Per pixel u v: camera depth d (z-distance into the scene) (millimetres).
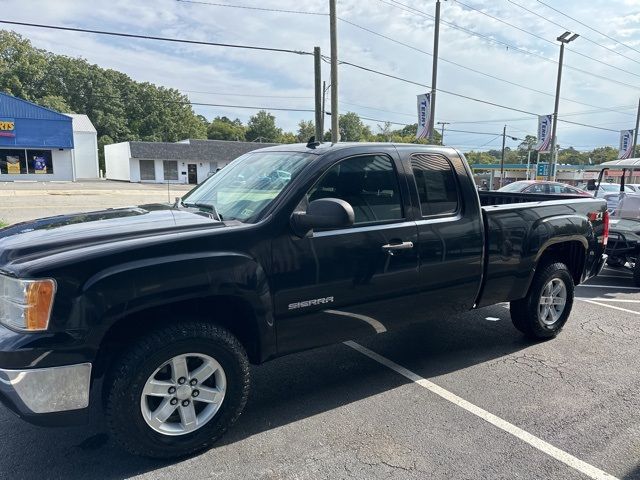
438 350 4812
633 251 7957
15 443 3107
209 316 3096
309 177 3318
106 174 60438
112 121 74188
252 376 4184
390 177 3717
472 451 3049
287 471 2830
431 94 21203
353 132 91562
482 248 4180
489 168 65062
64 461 2918
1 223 12172
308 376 4184
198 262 2783
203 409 3021
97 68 76250
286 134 109000
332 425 3354
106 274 2559
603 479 2797
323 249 3270
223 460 2936
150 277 2648
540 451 3061
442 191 3998
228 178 4012
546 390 3926
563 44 27328
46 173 42250
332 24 17281
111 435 2770
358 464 2902
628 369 4379
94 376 2672
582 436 3244
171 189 34688
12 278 2508
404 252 3664
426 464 2906
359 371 4293
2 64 65938
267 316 3082
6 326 2541
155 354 2727
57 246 2707
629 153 36469
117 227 2996
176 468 2854
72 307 2496
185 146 52688
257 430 3281
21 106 40125
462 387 3971
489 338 5180
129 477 2766
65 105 65562
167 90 82875
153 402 2865
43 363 2457
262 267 3029
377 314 3641
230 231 2951
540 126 28797
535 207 4641
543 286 4840
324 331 3402
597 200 5438
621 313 6281
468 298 4223
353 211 3137
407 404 3670
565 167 55062
